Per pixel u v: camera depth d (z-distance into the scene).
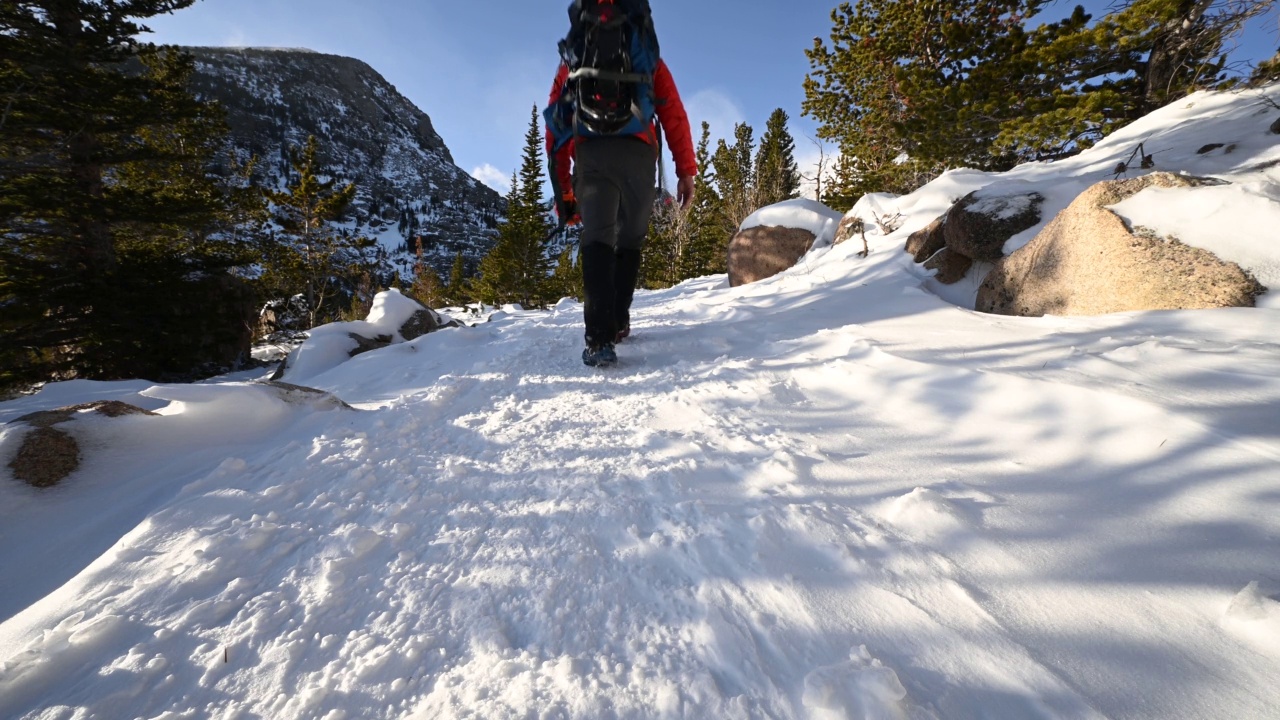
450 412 2.05
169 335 11.15
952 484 1.25
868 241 5.03
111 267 11.68
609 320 2.52
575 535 1.14
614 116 2.30
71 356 10.94
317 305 16.39
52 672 0.79
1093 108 7.73
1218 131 3.75
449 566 1.05
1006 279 2.97
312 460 1.56
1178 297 2.12
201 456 1.65
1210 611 0.80
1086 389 1.45
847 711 0.67
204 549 1.08
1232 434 1.17
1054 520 1.07
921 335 2.32
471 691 0.75
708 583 0.96
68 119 10.70
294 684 0.77
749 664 0.78
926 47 12.05
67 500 1.40
